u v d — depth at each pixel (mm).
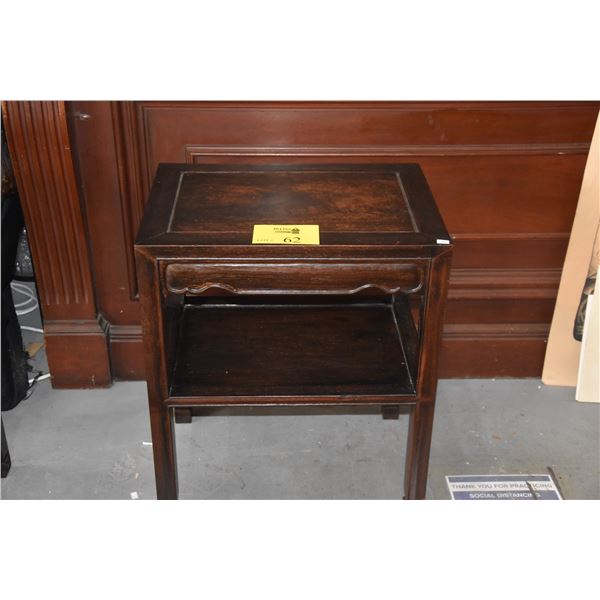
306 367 1449
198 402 1354
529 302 1941
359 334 1563
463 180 1787
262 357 1478
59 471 1703
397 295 1647
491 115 1706
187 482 1687
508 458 1767
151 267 1203
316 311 1640
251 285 1229
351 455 1778
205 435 1835
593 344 1806
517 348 1988
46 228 1748
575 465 1750
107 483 1671
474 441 1814
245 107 1678
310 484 1687
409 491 1501
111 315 1917
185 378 1403
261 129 1711
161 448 1394
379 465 1748
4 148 1695
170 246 1187
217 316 1610
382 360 1478
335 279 1229
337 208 1324
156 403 1346
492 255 1886
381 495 1659
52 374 1934
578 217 1770
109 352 1937
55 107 1605
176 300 1551
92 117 1649
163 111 1685
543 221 1845
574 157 1767
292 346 1517
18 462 1728
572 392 1985
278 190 1389
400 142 1735
